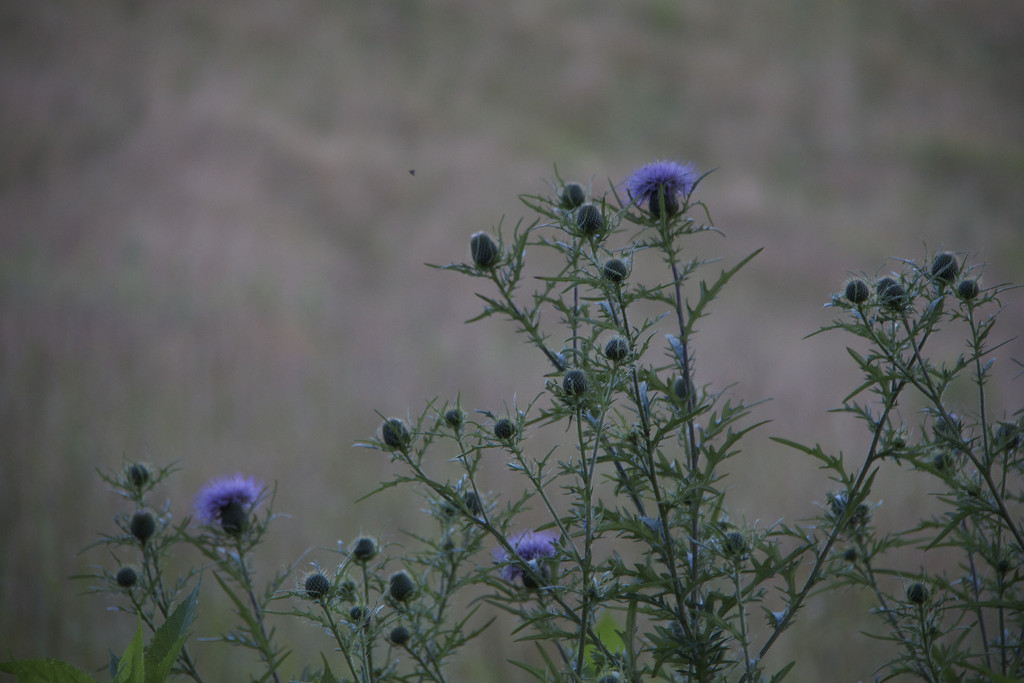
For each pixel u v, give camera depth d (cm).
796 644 561
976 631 423
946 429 298
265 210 2606
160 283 2003
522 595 294
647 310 1875
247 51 3803
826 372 1415
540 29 4356
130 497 333
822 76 4309
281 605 639
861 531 313
